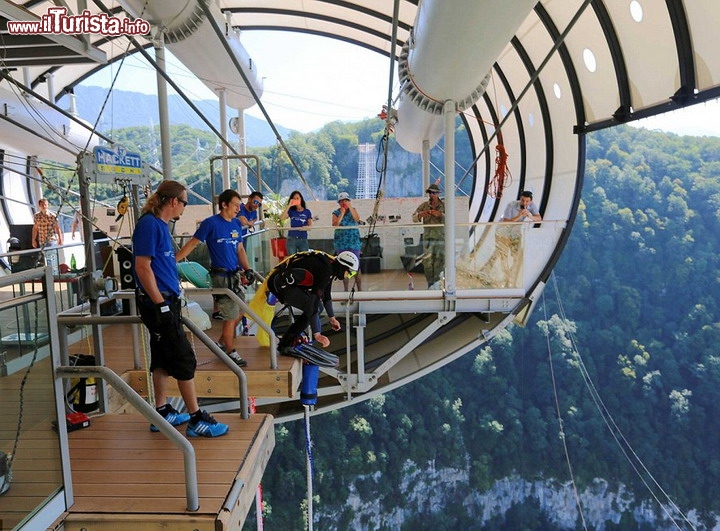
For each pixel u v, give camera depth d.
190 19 5.81
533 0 4.23
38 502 2.21
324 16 12.99
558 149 9.56
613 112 7.62
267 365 4.46
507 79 11.42
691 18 5.21
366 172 59.16
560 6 7.54
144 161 4.53
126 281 4.18
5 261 9.70
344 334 9.39
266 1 12.44
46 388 2.23
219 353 3.34
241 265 4.75
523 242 7.42
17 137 9.30
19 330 2.19
